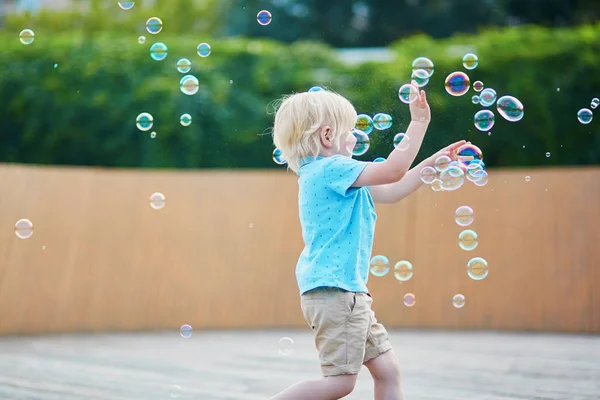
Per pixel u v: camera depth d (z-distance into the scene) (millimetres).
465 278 6562
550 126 7625
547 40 7730
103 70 8008
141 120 3924
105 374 4176
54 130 8070
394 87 7914
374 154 7059
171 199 6852
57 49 8109
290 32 15195
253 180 7031
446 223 6727
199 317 6594
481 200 6723
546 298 6320
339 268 2521
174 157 7906
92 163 8109
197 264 6711
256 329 6570
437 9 14656
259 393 3633
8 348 5270
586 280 6238
